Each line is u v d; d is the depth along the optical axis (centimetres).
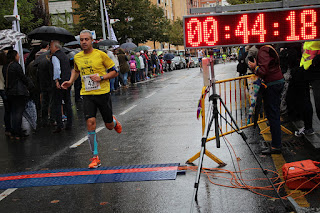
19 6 2756
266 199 433
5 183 546
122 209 430
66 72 903
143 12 3419
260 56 572
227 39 478
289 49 759
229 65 3769
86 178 542
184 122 915
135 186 500
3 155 734
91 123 599
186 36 478
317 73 608
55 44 903
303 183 447
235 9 479
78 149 734
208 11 479
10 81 870
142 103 1320
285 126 775
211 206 423
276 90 586
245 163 567
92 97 599
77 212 431
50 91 1020
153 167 570
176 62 4147
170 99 1370
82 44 591
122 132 852
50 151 737
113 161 627
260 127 795
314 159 560
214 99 484
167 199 450
